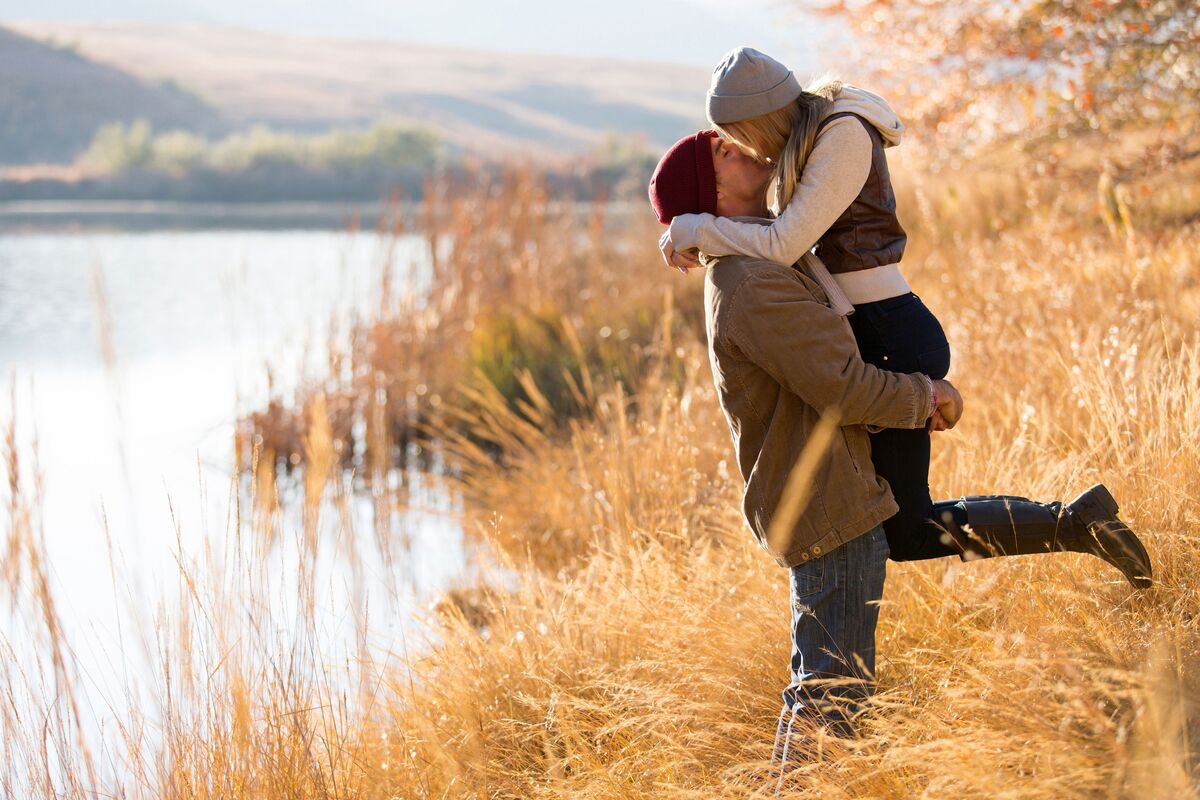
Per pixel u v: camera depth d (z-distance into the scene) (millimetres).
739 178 2941
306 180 69938
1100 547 2916
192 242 32438
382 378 10211
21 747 3504
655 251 12727
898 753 2699
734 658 3686
